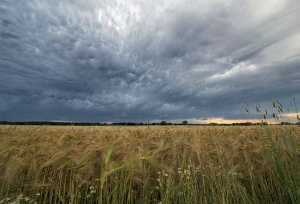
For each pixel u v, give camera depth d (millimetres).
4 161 3799
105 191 3459
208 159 4539
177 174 4156
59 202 3564
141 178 3877
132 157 3723
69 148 4172
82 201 3695
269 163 4312
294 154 4156
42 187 3631
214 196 3406
